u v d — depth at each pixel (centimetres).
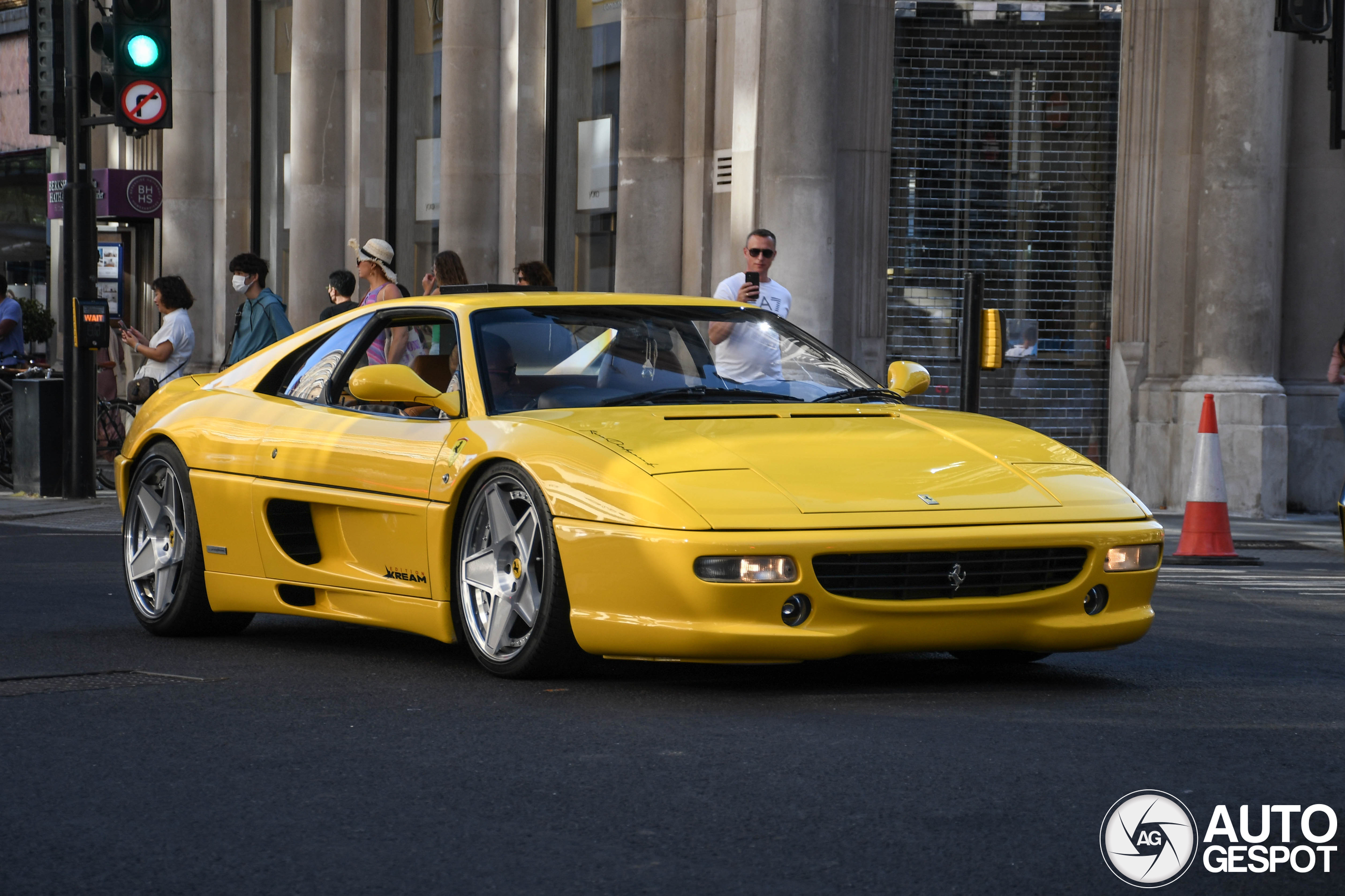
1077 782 499
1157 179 1728
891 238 1764
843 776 505
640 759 529
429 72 2241
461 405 725
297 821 459
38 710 618
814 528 614
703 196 1761
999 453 690
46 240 3109
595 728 579
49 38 1641
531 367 735
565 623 654
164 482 845
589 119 2011
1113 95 1764
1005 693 652
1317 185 1712
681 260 1794
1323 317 1720
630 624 627
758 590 607
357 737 568
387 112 2300
